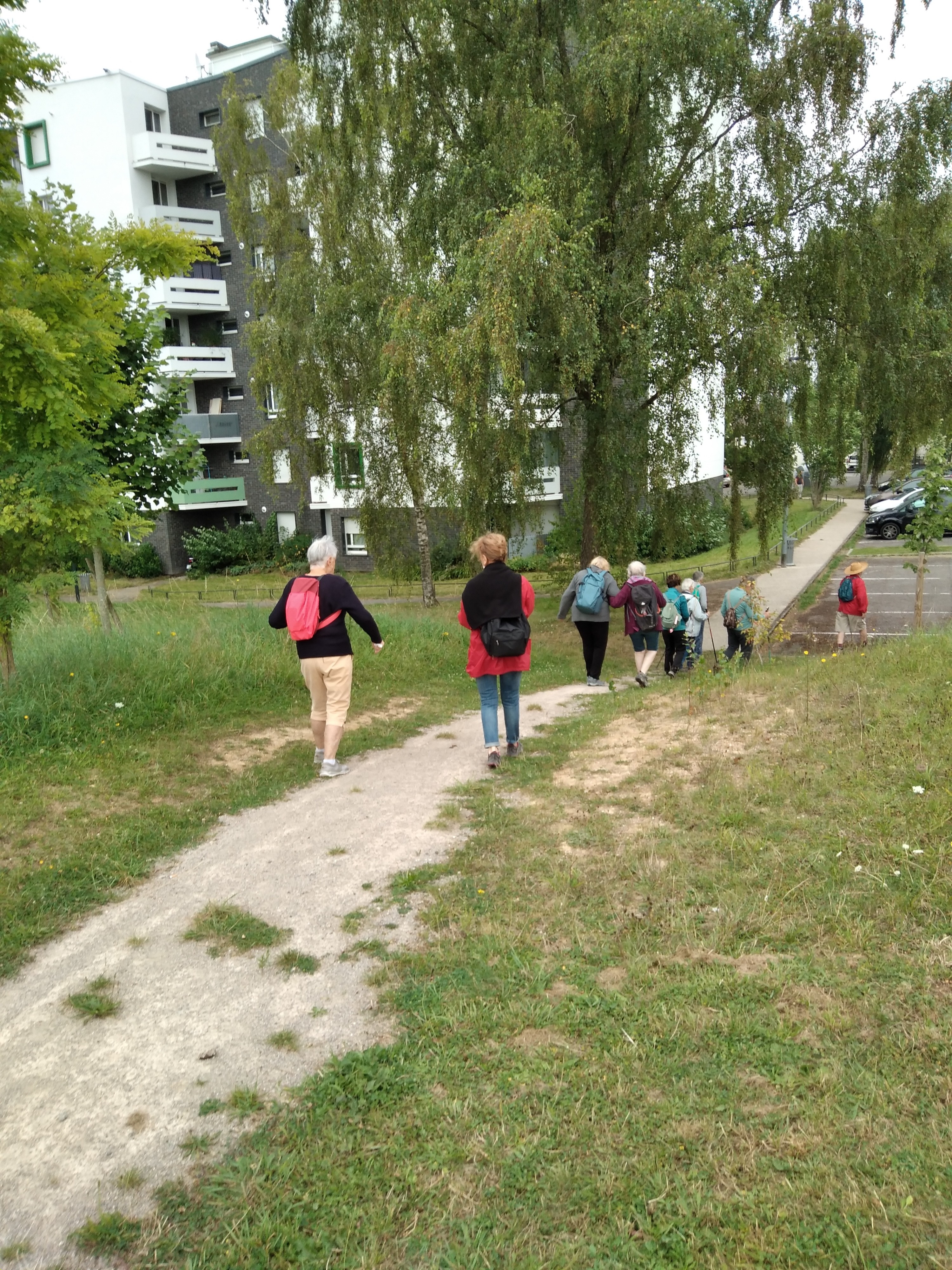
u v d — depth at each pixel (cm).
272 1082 315
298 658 1005
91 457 742
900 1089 281
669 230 1581
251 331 2500
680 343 1522
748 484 1748
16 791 592
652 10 1430
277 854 518
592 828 522
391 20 1598
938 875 411
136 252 848
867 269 1560
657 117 1545
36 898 456
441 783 648
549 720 877
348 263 2208
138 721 752
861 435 1869
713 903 416
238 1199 260
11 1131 294
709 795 547
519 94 1549
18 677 771
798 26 1487
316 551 668
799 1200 242
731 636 1284
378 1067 315
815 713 688
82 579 2455
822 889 414
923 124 1511
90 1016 357
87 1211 260
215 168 3975
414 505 2461
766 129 1488
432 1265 234
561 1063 309
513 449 1590
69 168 3972
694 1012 331
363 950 402
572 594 1126
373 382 2077
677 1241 233
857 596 1397
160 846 533
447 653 1273
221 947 409
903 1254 223
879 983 339
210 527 4388
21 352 605
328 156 2169
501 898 444
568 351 1459
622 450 1672
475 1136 278
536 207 1374
